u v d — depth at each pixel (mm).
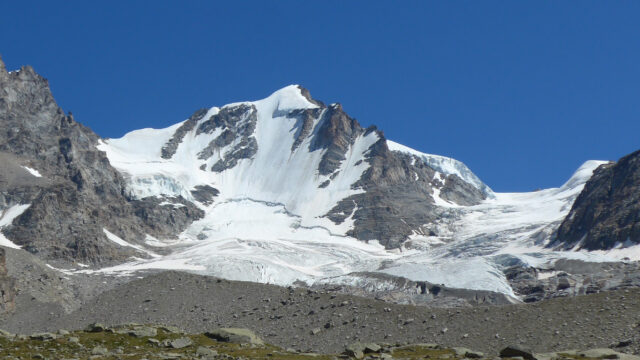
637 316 149250
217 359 109625
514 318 161875
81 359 103438
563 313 158250
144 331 129250
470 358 112688
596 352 117250
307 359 112312
